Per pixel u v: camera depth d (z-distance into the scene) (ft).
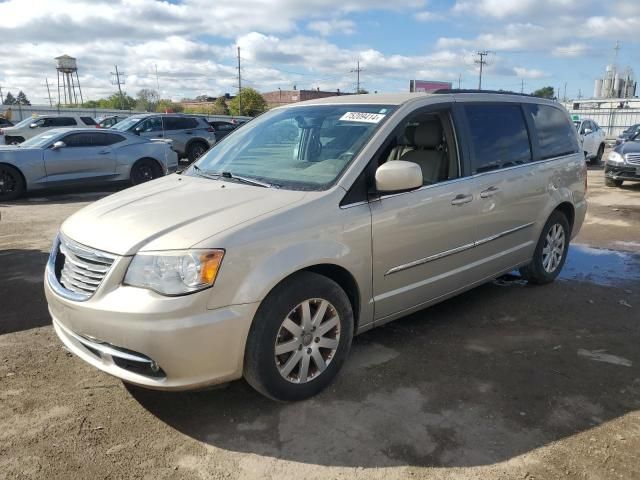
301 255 10.16
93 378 11.85
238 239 9.51
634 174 39.68
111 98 267.59
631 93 232.53
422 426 10.07
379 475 8.80
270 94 242.78
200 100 307.58
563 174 17.65
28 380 11.77
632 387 11.50
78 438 9.77
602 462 9.08
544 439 9.69
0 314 15.57
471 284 14.71
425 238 12.67
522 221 15.99
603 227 27.91
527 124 16.48
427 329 14.44
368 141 12.01
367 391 11.28
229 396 11.11
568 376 11.94
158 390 10.21
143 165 43.14
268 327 9.91
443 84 119.96
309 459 9.20
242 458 9.25
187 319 9.10
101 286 9.42
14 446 9.54
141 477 8.79
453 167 13.67
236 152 14.08
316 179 11.54
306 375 10.78
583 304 16.40
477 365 12.43
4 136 71.10
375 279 11.78
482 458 9.18
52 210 33.01
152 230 9.73
